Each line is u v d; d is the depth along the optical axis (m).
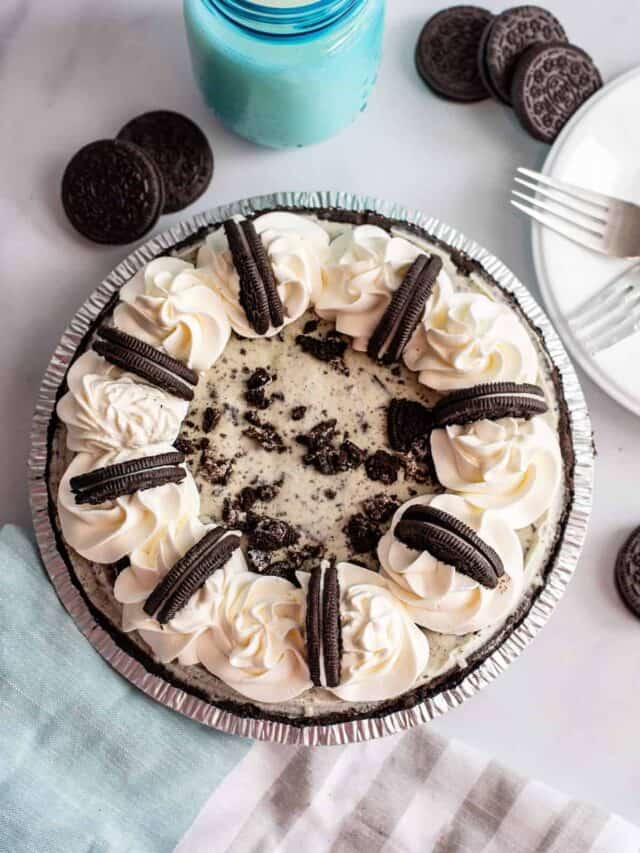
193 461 0.43
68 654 0.44
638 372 0.46
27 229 0.49
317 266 0.43
